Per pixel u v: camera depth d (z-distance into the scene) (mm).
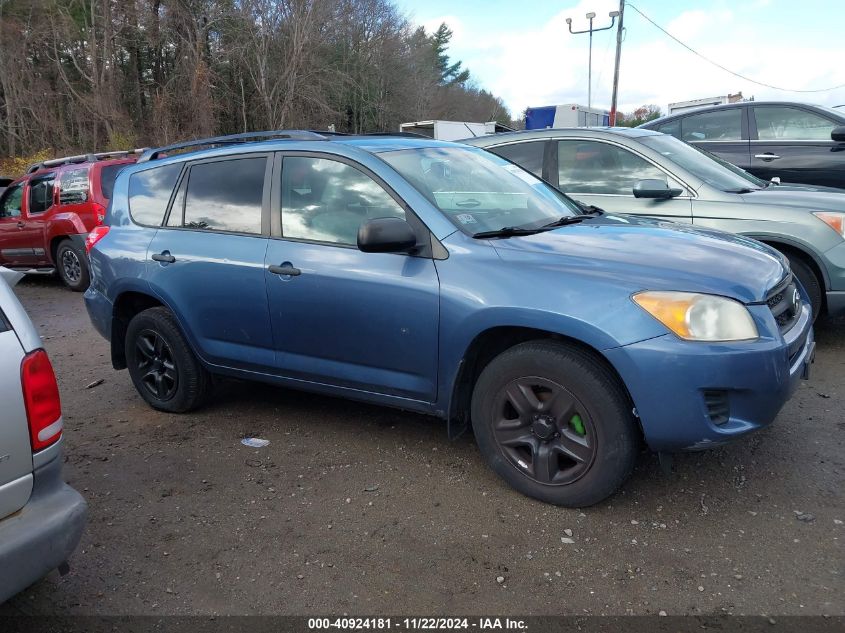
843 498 3229
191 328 4289
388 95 46250
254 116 35531
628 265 3078
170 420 4547
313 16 34844
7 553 2129
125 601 2703
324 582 2771
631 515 3150
